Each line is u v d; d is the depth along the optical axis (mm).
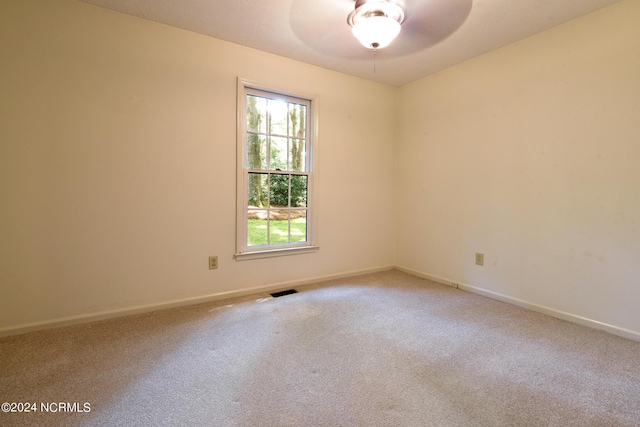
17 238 1979
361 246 3561
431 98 3330
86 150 2146
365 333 2055
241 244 2777
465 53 2799
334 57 2912
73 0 2074
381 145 3654
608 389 1479
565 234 2316
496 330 2123
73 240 2135
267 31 2463
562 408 1341
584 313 2223
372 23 1956
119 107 2240
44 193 2039
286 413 1297
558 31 2314
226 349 1825
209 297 2646
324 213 3270
